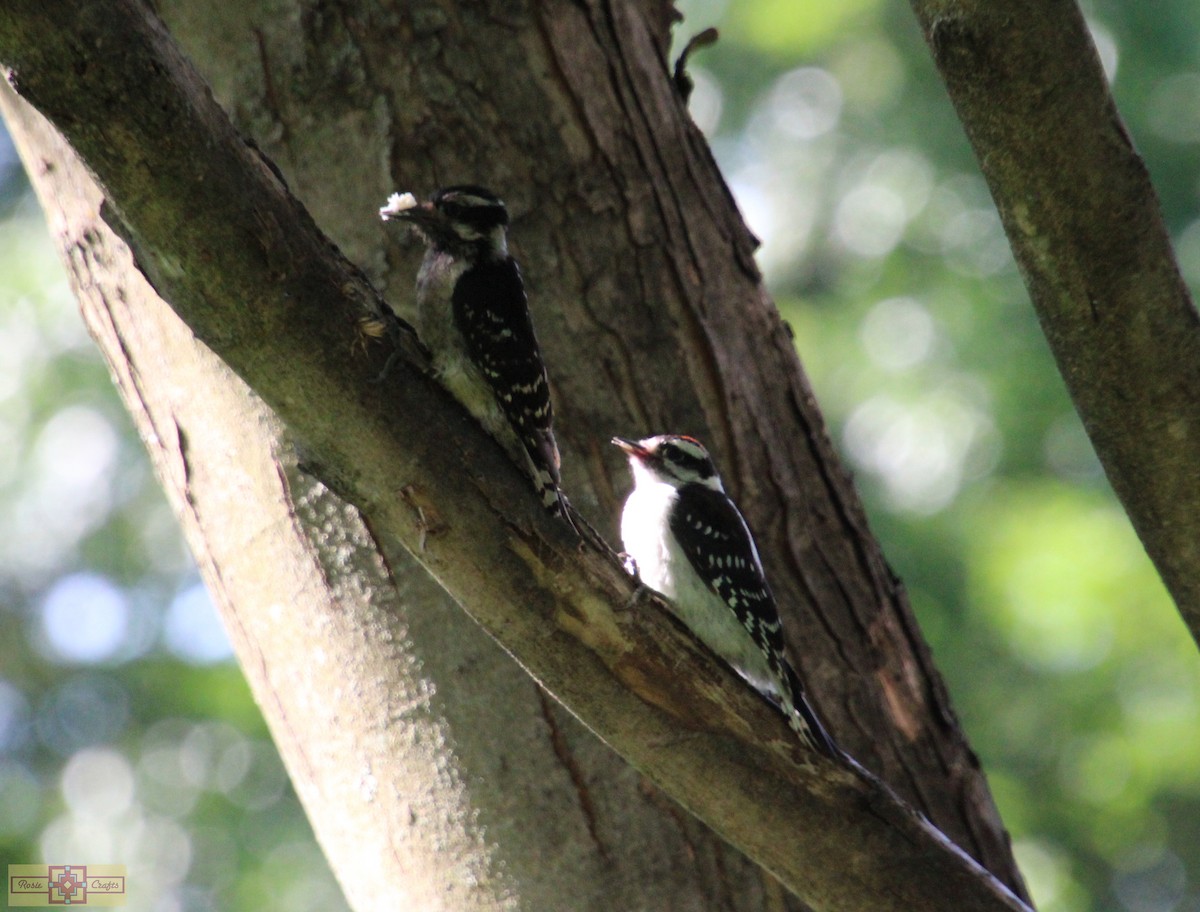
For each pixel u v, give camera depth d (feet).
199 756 66.54
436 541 24.36
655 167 31.71
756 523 30.96
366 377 23.24
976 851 30.45
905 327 72.18
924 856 26.03
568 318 30.07
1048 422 68.18
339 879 29.58
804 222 77.10
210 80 29.84
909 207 74.08
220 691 67.10
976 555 67.62
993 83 23.38
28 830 65.05
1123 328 24.11
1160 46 73.05
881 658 31.24
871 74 77.05
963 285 71.61
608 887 27.27
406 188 29.53
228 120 21.93
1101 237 23.71
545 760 27.55
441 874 27.76
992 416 68.85
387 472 23.91
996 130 23.79
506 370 27.91
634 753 26.00
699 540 33.30
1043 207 23.91
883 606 31.89
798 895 26.68
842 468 33.04
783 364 32.78
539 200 30.25
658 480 31.24
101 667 68.54
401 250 29.25
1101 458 25.57
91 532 69.77
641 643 25.30
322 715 28.60
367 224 29.40
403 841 28.02
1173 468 24.59
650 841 27.53
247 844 64.13
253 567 28.78
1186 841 66.03
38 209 71.77
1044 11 22.90
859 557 32.07
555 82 30.81
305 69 29.55
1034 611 66.80
